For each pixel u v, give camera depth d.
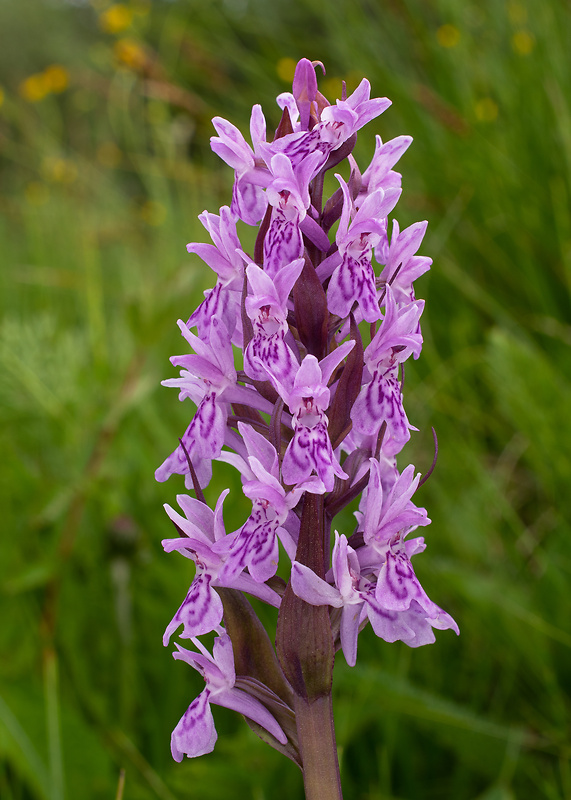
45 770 0.30
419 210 0.52
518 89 0.52
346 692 0.33
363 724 0.32
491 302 0.47
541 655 0.33
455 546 0.39
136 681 0.34
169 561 0.38
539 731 0.33
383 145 0.25
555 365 0.46
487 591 0.34
